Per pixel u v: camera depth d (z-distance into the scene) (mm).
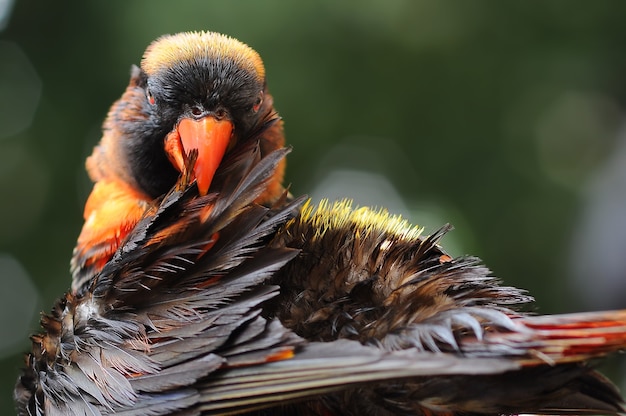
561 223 1704
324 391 1116
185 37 1190
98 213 1183
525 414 1140
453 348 1116
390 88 1615
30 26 1604
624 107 1701
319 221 1153
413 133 1678
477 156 1714
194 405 1127
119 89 1547
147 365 1134
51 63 1602
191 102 1178
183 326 1135
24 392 1167
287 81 1513
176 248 1142
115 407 1135
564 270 1539
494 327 1119
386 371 1110
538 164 1736
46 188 1621
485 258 1698
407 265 1143
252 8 1434
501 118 1701
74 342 1147
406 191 1712
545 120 1745
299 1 1476
